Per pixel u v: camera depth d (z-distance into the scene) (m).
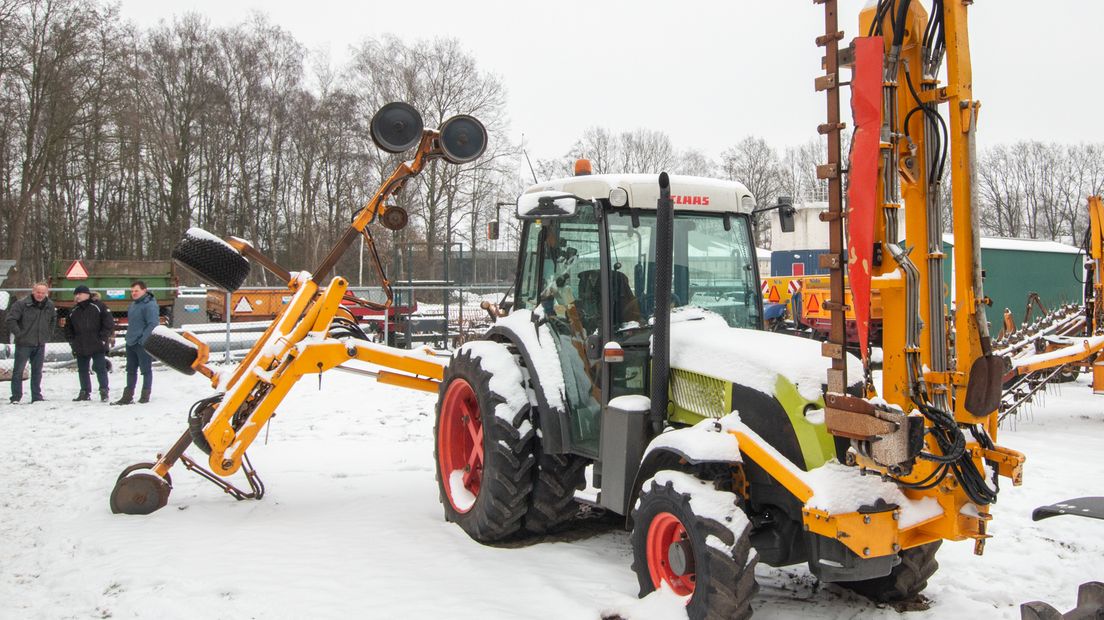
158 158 44.12
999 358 3.51
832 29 3.56
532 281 5.66
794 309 17.38
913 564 4.19
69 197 45.44
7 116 35.78
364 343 6.18
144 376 11.47
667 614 3.82
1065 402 11.07
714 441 3.81
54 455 8.01
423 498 6.38
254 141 46.00
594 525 5.70
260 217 46.69
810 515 3.53
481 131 6.12
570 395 5.12
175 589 4.39
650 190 4.93
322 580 4.52
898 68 3.62
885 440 3.38
